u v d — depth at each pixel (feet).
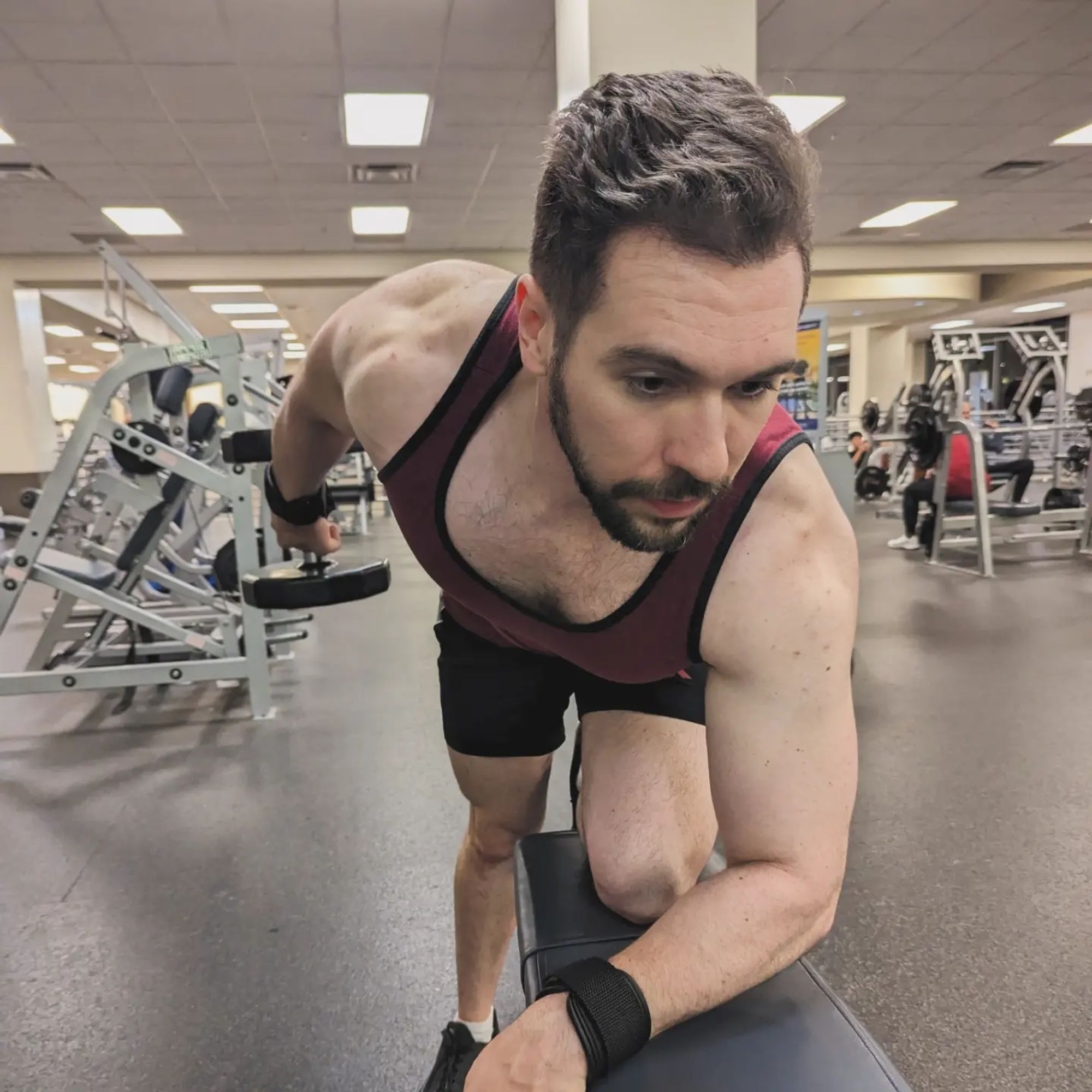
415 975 4.20
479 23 11.80
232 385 7.51
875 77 14.35
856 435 26.02
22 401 25.04
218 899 4.91
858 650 9.74
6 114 14.38
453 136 15.98
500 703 2.80
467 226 22.77
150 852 5.47
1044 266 28.71
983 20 12.39
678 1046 1.90
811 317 10.68
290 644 10.70
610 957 1.97
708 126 1.34
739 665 1.81
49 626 8.48
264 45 12.25
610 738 2.62
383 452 2.21
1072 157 18.84
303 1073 3.59
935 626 10.75
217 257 25.39
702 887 1.84
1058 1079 3.46
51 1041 3.81
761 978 1.77
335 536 3.43
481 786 2.95
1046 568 14.51
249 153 16.61
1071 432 21.91
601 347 1.36
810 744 1.76
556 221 1.42
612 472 1.45
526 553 1.99
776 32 12.71
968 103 15.55
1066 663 9.06
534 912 2.43
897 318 41.86
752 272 1.28
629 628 1.96
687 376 1.33
